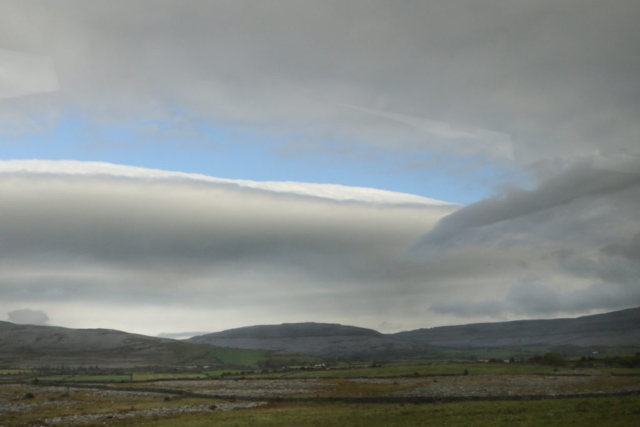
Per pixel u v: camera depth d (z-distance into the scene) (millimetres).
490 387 102875
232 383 136250
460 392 95562
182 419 70688
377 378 139250
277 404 90312
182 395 108062
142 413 78625
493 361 198750
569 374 124688
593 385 98562
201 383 138500
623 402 69625
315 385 123375
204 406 87750
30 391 116625
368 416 68875
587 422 53594
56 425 66688
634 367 142750
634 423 51156
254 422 66375
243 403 92500
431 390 100875
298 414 74312
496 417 61312
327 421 65875
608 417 56125
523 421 56781
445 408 73812
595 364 154250
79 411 81375
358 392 103000
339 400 91188
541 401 78125
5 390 119375
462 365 174125
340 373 160500
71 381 151125
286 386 122250
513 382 110812
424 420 62562
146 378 175625
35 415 76500
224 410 81875
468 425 56219
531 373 132750
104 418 72750
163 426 64438
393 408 78688
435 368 157500
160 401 96688
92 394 110375
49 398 101000
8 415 76688
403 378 135625
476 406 74688
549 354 168000
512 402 78812
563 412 62656
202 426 63781
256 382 138375
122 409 83750
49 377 185000
